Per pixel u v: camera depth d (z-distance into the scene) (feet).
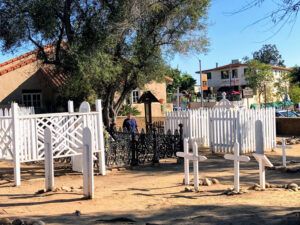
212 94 225.76
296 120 93.04
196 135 71.36
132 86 79.77
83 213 29.63
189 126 70.85
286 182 40.22
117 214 28.91
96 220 27.12
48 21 68.64
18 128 42.91
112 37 70.13
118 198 34.58
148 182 41.91
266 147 65.62
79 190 38.14
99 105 48.14
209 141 68.39
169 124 73.67
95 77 70.38
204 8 78.79
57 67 76.79
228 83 274.16
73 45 69.21
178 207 30.42
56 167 52.37
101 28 70.03
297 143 76.64
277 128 95.66
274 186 37.50
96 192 37.29
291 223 23.88
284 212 27.48
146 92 81.10
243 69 267.80
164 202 32.50
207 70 283.18
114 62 73.46
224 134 64.39
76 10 71.46
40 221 26.08
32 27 70.44
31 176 47.55
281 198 32.60
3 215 29.55
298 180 40.98
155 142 54.29
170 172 47.75
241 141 62.64
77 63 68.74
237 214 27.25
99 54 68.95
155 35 77.10
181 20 77.77
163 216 27.81
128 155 52.65
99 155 47.73
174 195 35.17
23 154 43.24
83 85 72.38
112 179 44.57
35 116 44.11
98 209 30.83
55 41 73.00
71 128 46.70
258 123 36.47
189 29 79.15
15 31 69.72
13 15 69.41
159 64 77.97
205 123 72.08
